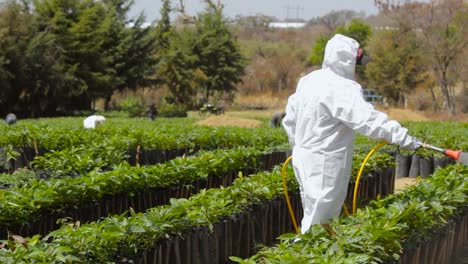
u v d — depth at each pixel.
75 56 50.31
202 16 66.06
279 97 71.06
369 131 6.28
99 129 17.25
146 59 58.41
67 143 14.65
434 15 46.16
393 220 5.84
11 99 47.06
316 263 4.89
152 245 6.23
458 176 8.12
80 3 51.03
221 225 7.41
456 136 17.38
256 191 8.09
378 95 59.09
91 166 10.41
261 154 12.68
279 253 5.18
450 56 46.94
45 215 7.74
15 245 5.49
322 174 6.50
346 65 6.60
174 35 67.81
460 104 49.91
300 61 87.25
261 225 8.28
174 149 15.77
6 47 44.25
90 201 8.41
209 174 10.64
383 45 56.91
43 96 48.31
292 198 9.16
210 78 63.88
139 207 9.13
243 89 74.56
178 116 49.88
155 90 62.41
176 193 9.75
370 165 11.36
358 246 5.37
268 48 91.38
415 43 54.09
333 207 6.56
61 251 5.17
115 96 66.50
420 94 54.47
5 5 45.47
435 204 6.50
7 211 7.14
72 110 51.94
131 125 21.73
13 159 13.80
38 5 49.78
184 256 6.70
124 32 56.44
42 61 46.34
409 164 15.18
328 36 74.81
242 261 4.99
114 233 5.68
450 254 7.48
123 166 8.98
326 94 6.44
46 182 7.98
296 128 6.75
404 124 26.16
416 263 6.32
